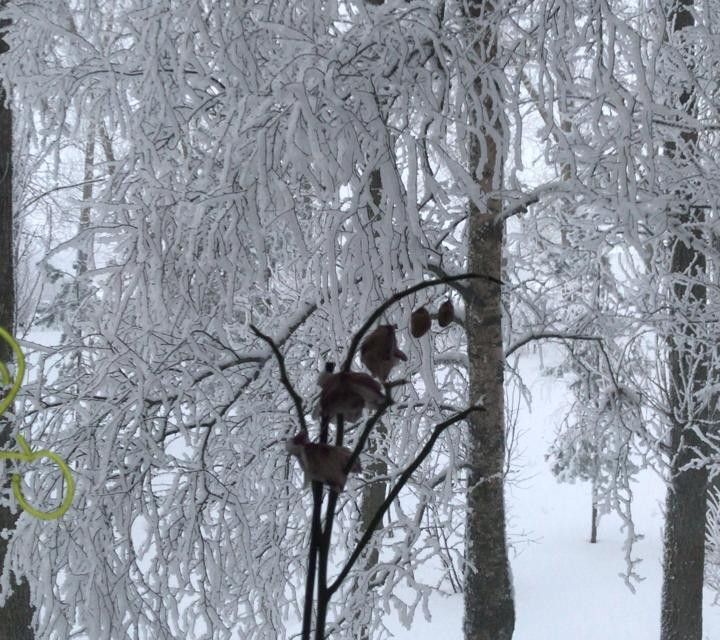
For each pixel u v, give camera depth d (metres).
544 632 10.52
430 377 4.27
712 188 5.25
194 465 4.52
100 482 4.07
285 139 3.50
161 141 4.53
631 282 6.59
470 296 5.11
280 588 5.18
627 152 3.88
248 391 5.06
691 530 7.50
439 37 3.87
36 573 4.36
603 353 6.34
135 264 4.38
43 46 4.55
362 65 3.85
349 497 5.29
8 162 5.43
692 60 6.20
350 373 0.87
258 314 5.77
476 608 5.21
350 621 5.19
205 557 4.45
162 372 4.41
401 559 5.10
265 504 5.09
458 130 3.89
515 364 6.35
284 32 3.66
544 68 3.84
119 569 4.28
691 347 7.10
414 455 5.24
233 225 3.70
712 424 7.16
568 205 6.48
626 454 6.24
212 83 4.07
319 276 3.89
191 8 3.67
